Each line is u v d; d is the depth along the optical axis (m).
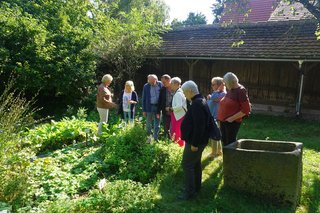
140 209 4.04
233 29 14.55
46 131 7.37
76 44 13.30
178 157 5.68
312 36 12.11
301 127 10.36
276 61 12.75
